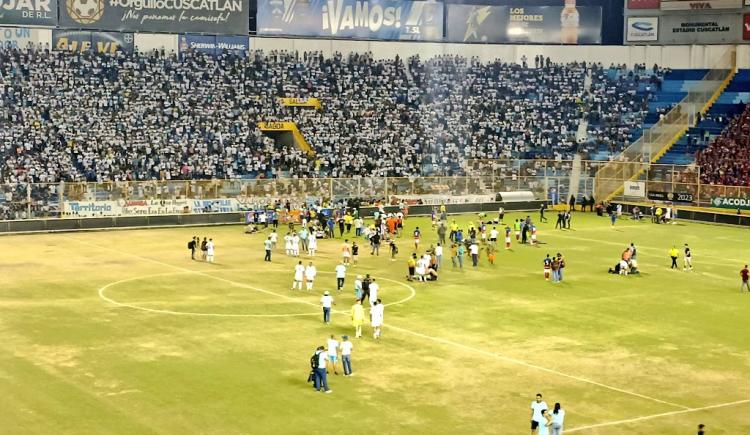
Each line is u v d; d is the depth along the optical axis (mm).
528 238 88312
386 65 124500
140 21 111688
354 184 102688
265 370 45594
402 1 125438
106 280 66688
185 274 69500
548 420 36719
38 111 103312
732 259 80500
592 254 82062
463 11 129000
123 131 104688
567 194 113312
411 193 105750
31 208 89125
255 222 94500
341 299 62094
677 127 117375
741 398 43156
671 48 128625
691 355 50188
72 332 52125
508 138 120250
